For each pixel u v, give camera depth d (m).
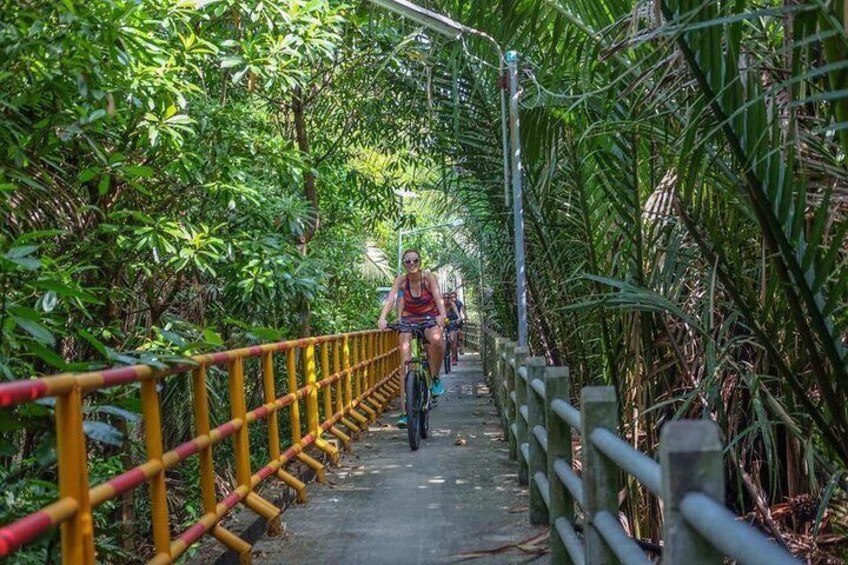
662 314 5.53
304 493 7.29
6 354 4.61
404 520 6.52
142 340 7.90
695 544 2.03
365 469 8.80
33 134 5.76
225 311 10.11
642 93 4.47
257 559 5.60
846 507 5.29
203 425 5.23
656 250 5.31
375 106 12.01
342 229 16.25
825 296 4.05
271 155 8.98
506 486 7.66
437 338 10.72
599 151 5.61
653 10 3.63
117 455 6.07
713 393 5.01
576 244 7.34
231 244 8.61
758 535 1.65
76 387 3.31
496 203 9.05
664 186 4.80
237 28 8.70
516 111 6.61
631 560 2.79
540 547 5.57
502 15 5.59
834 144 4.09
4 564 3.85
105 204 7.36
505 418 10.34
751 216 4.16
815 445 5.39
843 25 3.06
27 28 5.61
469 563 5.37
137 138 7.04
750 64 3.99
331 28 9.19
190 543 4.74
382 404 14.36
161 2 7.20
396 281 10.87
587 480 3.51
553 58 5.58
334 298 17.44
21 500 3.97
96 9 5.71
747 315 4.23
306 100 12.67
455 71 6.28
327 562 5.50
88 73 5.64
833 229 4.27
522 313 7.57
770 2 4.39
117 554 5.64
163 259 7.91
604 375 7.29
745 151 3.63
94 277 7.10
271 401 7.15
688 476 2.04
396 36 9.90
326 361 9.75
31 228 6.27
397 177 14.04
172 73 6.90
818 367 3.86
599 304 4.96
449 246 24.12
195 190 8.22
